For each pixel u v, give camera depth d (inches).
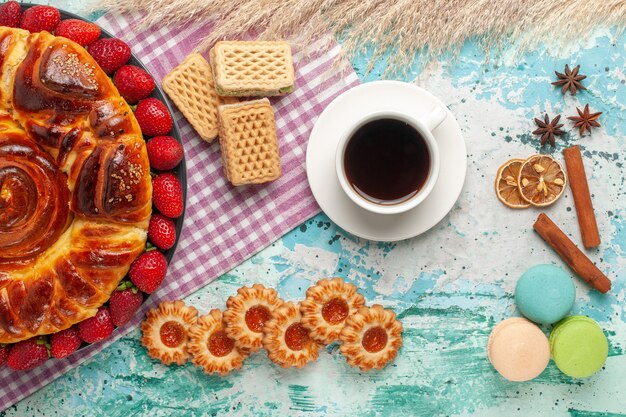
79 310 29.5
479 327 33.3
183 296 32.8
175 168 30.5
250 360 33.4
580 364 32.2
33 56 28.5
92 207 28.7
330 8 32.0
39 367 33.0
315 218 32.8
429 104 30.9
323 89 32.3
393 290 33.1
